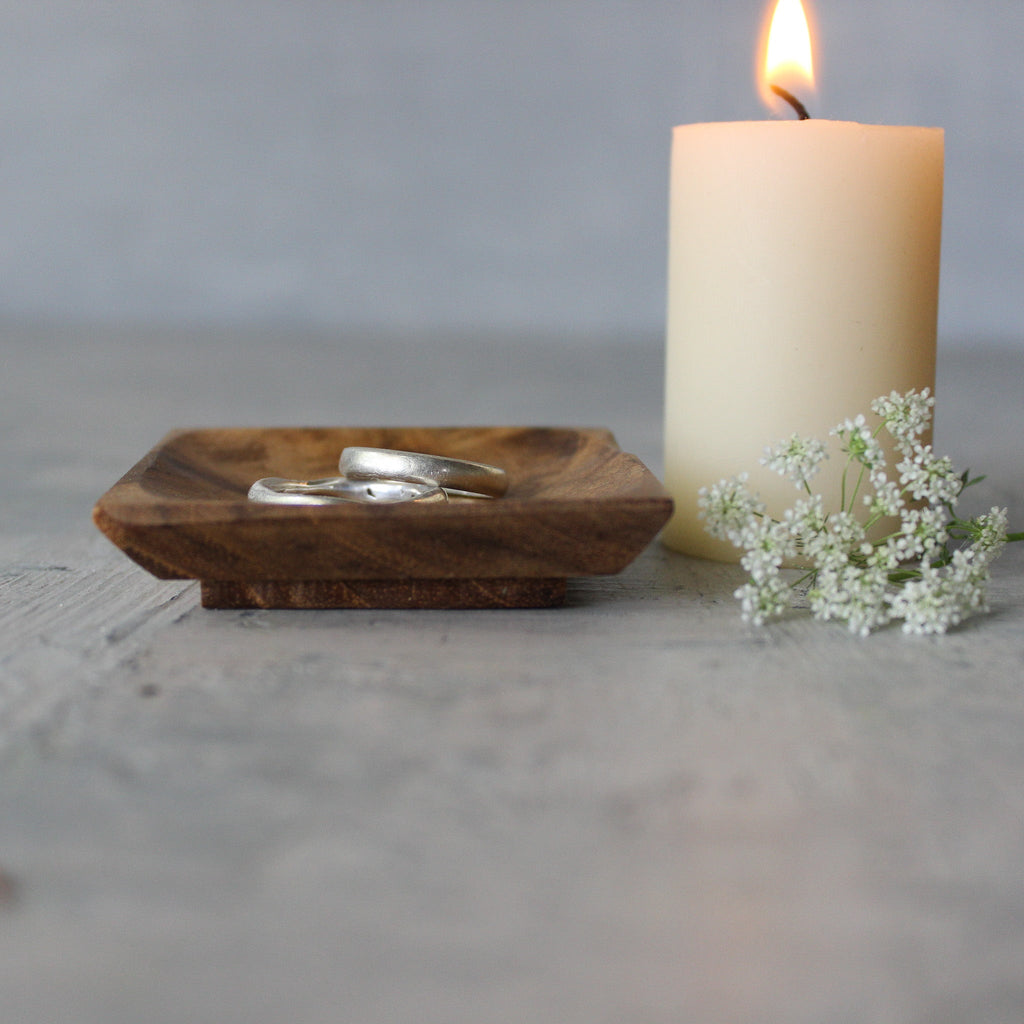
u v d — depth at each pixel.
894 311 0.35
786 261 0.34
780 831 0.27
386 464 0.35
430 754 0.29
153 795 0.28
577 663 0.31
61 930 0.26
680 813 0.28
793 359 0.35
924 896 0.26
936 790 0.28
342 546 0.32
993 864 0.27
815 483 0.35
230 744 0.29
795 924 0.26
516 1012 0.25
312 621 0.33
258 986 0.25
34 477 0.44
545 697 0.30
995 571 0.36
